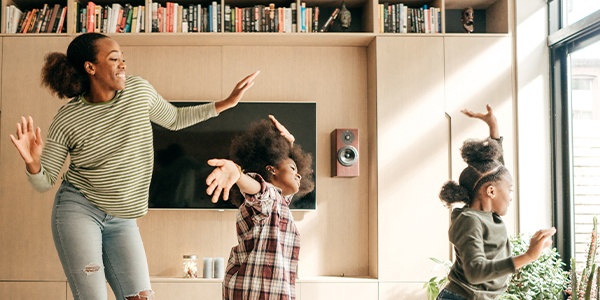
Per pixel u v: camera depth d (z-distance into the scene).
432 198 4.57
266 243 2.01
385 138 4.59
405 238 4.54
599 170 4.07
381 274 4.50
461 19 4.95
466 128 4.61
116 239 2.52
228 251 4.72
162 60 4.80
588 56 4.26
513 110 4.63
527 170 4.59
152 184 4.66
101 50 2.44
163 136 4.70
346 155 4.63
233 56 4.82
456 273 2.47
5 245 4.53
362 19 4.96
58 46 4.59
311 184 2.42
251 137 2.28
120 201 2.49
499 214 2.57
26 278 4.51
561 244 4.50
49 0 4.77
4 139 4.56
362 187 4.79
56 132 2.48
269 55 4.83
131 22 4.62
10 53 4.59
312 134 4.73
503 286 2.49
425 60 4.62
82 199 2.47
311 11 4.65
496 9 4.84
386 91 4.60
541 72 4.65
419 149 4.59
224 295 2.07
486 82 4.64
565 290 4.01
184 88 4.79
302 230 4.77
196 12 4.61
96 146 2.47
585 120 4.28
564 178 4.52
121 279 2.50
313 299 4.45
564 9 4.57
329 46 4.86
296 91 4.82
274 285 1.99
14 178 4.55
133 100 2.51
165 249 4.71
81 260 2.40
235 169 1.72
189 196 4.66
